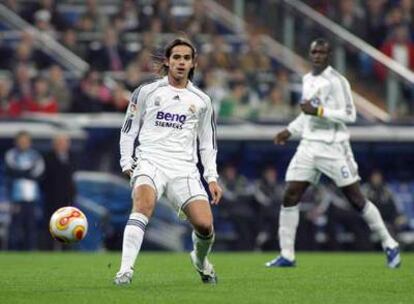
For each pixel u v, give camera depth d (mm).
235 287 37812
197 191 36906
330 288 38156
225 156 97312
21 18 108000
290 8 106500
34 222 81375
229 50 108250
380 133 97125
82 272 46375
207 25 105312
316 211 86250
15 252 75875
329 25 102625
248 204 86000
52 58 101375
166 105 37438
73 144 89938
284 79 98625
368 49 100562
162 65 38406
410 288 38469
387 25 108312
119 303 31812
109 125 91000
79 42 103312
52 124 90500
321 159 52094
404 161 100125
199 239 37188
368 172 100000
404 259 61625
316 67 52031
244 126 94812
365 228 87250
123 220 89750
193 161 37656
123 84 92625
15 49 100500
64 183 82562
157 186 36781
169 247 89750
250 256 66375
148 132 37594
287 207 52375
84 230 36562
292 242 52250
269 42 107812
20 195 80875
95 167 90938
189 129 37562
